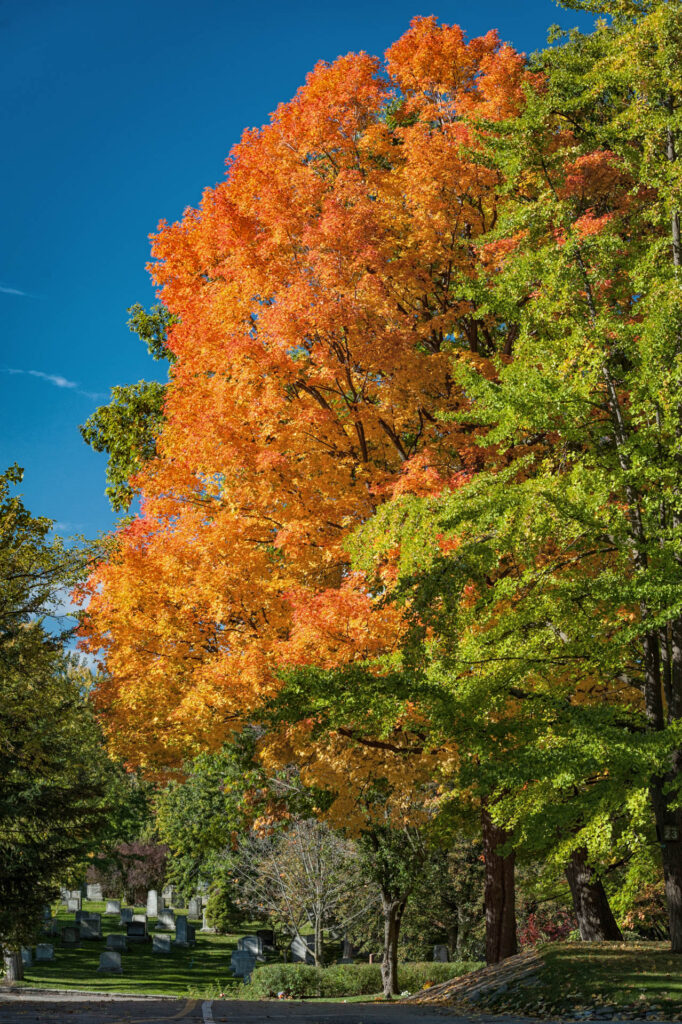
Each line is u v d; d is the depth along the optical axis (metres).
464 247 19.23
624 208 16.00
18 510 19.88
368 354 16.84
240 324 18.67
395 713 14.57
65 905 52.28
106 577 18.30
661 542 13.56
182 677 17.70
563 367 13.62
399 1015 12.73
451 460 18.36
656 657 14.01
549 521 12.70
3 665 19.25
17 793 19.91
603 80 15.38
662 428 13.48
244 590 17.31
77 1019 10.37
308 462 18.00
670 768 13.21
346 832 19.30
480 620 13.96
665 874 13.93
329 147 19.64
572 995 12.23
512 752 13.30
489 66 19.94
